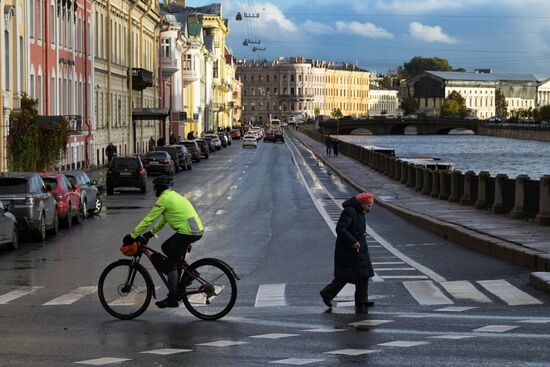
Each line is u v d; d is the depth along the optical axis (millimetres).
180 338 12508
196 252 23969
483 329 12836
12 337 12609
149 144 89750
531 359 10734
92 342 12219
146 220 14180
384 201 40938
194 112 150250
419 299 16047
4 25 45750
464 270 19875
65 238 28047
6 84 46500
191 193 48625
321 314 14617
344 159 91312
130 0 84438
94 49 70500
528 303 15336
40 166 48281
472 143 189250
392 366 10477
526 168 107812
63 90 60875
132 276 14328
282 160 91875
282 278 19125
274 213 36781
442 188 41719
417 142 191500
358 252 15203
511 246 21703
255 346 11828
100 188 37969
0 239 23734
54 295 16984
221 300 14102
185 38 129750
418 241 26578
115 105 79750
